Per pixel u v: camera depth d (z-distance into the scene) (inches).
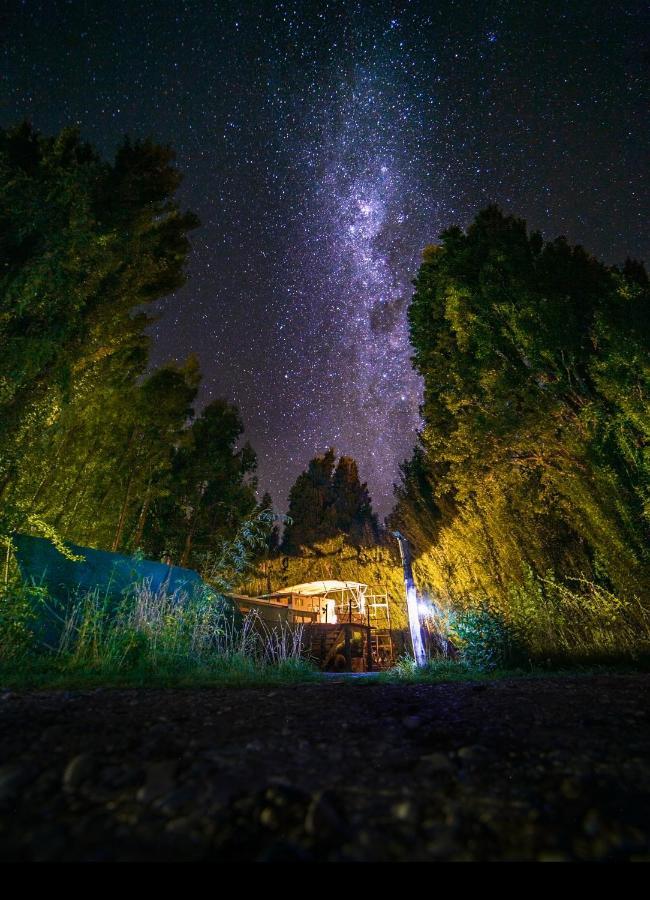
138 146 411.5
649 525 320.2
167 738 91.0
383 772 74.7
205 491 761.0
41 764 74.3
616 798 66.2
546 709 134.6
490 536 452.1
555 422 343.0
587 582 360.8
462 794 66.1
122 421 488.4
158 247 457.1
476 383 409.7
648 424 296.5
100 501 461.1
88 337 366.3
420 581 597.0
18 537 274.5
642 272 366.6
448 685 217.8
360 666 688.4
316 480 1195.9
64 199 307.9
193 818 56.5
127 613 269.7
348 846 51.4
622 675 259.9
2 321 285.7
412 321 526.0
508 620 380.5
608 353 314.0
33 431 323.0
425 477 620.1
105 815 57.3
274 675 264.8
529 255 392.5
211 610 314.2
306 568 1007.0
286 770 73.6
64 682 183.8
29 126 339.0
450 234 458.3
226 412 797.2
